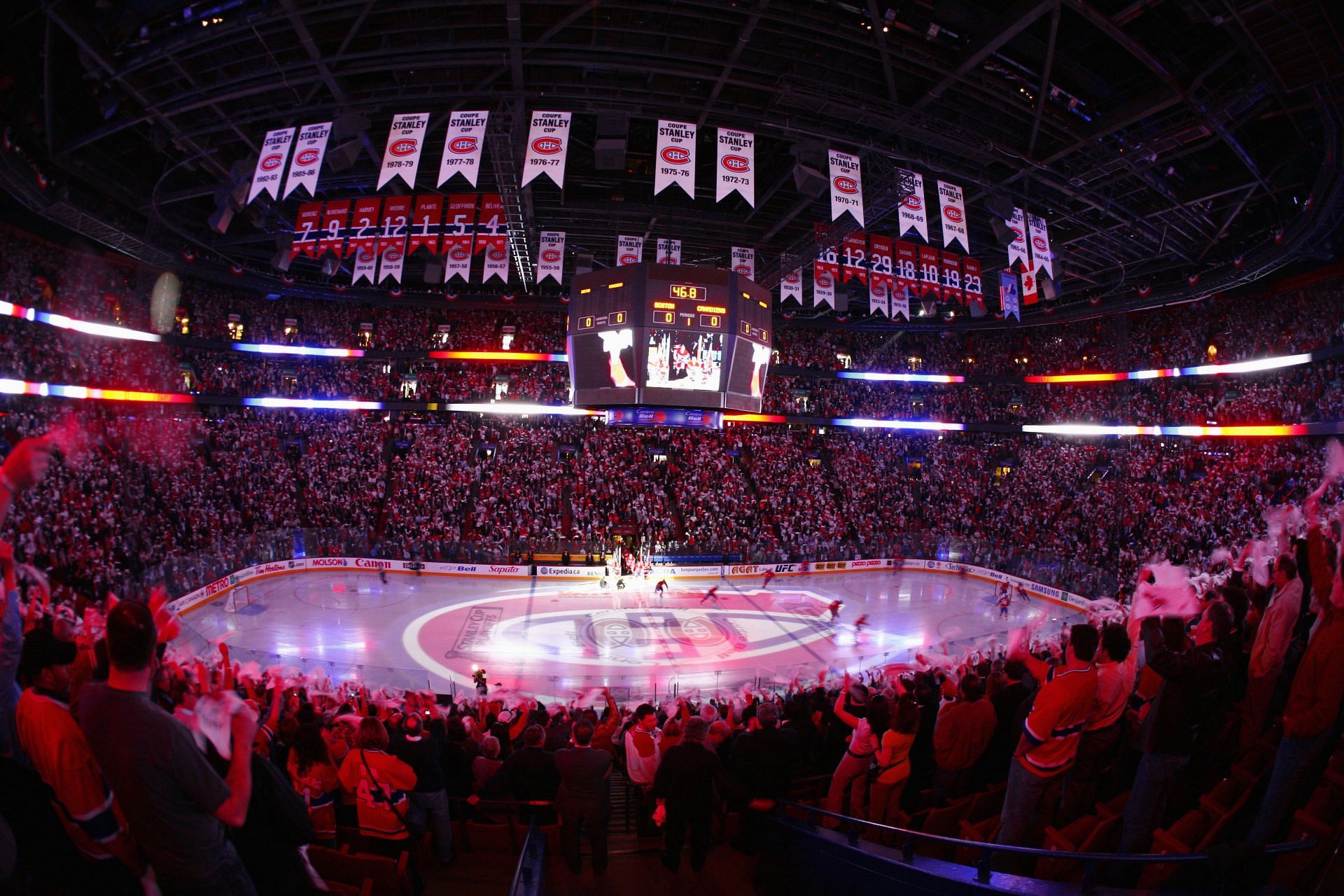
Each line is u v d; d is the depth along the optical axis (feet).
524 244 113.80
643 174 107.96
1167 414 146.41
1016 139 82.99
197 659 40.73
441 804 22.63
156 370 134.41
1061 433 158.81
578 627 100.73
